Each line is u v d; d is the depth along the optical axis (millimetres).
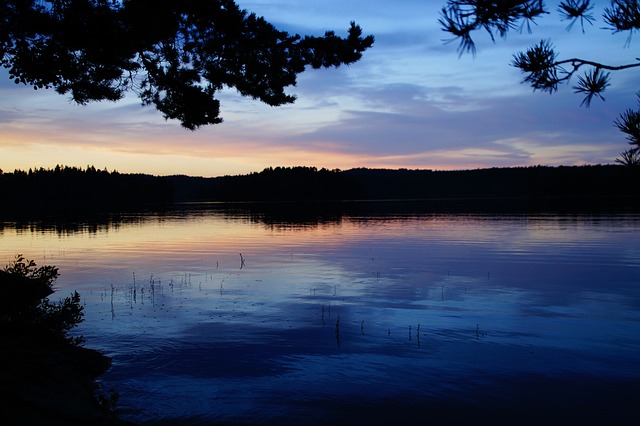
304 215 78062
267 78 9109
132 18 7750
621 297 14602
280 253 27516
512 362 8727
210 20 8297
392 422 6406
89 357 8539
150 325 11258
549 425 6340
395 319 11969
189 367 8430
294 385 7648
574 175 173750
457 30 3076
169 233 42875
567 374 8117
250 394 7270
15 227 49344
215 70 8961
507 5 2936
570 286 16500
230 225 54531
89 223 57031
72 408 5516
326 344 9820
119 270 20734
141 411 6609
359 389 7496
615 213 63750
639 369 8352
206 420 6398
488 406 6898
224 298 14586
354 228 47969
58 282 17484
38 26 7473
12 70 7957
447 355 9133
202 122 9586
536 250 27219
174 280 18062
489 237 35500
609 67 3188
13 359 6469
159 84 9156
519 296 14883
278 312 12688
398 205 124312
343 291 15812
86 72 8875
